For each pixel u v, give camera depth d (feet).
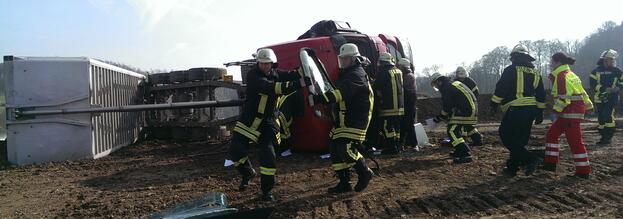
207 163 28.71
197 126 39.99
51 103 30.83
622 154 27.14
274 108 19.01
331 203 17.92
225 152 33.17
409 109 31.12
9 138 30.58
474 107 26.04
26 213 18.28
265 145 18.71
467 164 25.31
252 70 18.71
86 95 31.63
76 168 28.37
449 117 27.66
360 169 18.56
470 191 19.15
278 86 17.89
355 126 18.19
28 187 23.18
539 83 21.63
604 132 32.42
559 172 22.33
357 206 17.40
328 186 20.94
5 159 31.37
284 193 19.99
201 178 23.90
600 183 19.86
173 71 42.09
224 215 14.38
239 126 18.97
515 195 18.28
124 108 31.89
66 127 31.27
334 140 18.63
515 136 21.45
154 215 15.76
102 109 31.42
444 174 22.88
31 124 30.60
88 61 31.76
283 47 28.86
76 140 31.48
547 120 68.03
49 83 30.83
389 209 16.89
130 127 39.88
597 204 16.74
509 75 21.42
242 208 17.63
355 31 32.83
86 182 23.98
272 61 18.80
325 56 28.37
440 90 27.86
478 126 55.77
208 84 38.86
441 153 29.86
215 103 33.42
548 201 17.33
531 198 17.83
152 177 24.80
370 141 29.96
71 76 31.30
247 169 20.18
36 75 30.60
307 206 17.61
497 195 18.37
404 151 31.04
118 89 37.35
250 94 18.69
